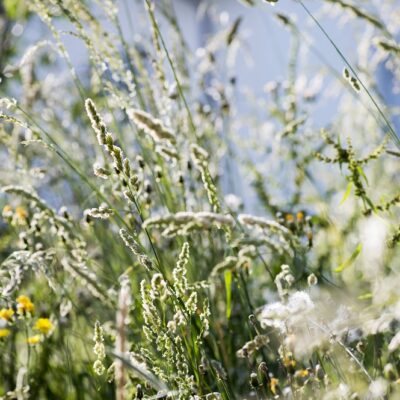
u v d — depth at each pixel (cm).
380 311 110
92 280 118
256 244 105
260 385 106
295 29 131
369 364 114
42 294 131
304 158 151
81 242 124
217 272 106
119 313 93
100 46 129
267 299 135
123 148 133
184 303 109
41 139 119
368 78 147
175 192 132
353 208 144
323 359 110
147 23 150
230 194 149
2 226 151
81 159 155
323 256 138
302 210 155
